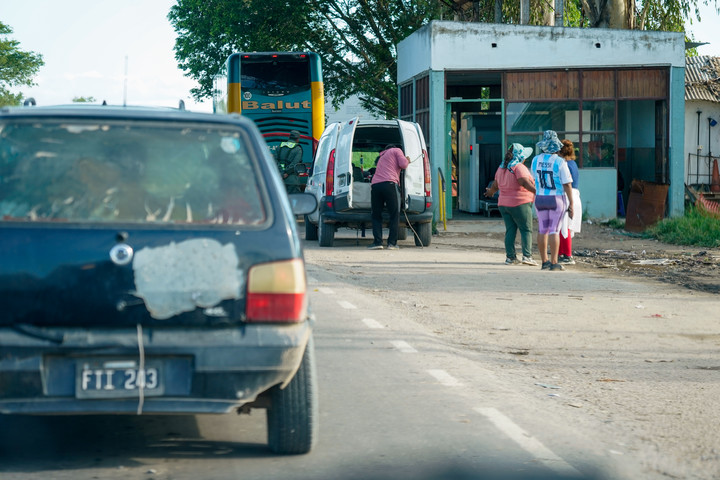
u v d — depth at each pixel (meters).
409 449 6.96
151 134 6.25
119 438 7.17
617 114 34.00
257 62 35.84
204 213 6.08
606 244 26.56
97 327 5.82
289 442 6.66
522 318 13.55
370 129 26.39
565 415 8.12
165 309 5.86
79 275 5.79
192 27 57.75
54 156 6.07
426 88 34.59
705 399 8.87
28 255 5.78
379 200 23.44
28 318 5.75
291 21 52.44
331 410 8.12
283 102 35.81
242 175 6.23
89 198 6.00
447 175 34.19
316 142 35.91
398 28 51.94
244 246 6.03
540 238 19.88
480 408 8.24
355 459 6.70
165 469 6.40
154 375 5.86
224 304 5.95
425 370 9.80
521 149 20.38
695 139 43.84
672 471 6.56
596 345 11.69
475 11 43.66
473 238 28.47
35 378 5.70
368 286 16.69
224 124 6.38
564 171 19.66
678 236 26.94
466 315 13.76
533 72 33.84
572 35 33.72
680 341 12.00
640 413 8.28
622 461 6.77
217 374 5.89
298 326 6.10
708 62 47.19
